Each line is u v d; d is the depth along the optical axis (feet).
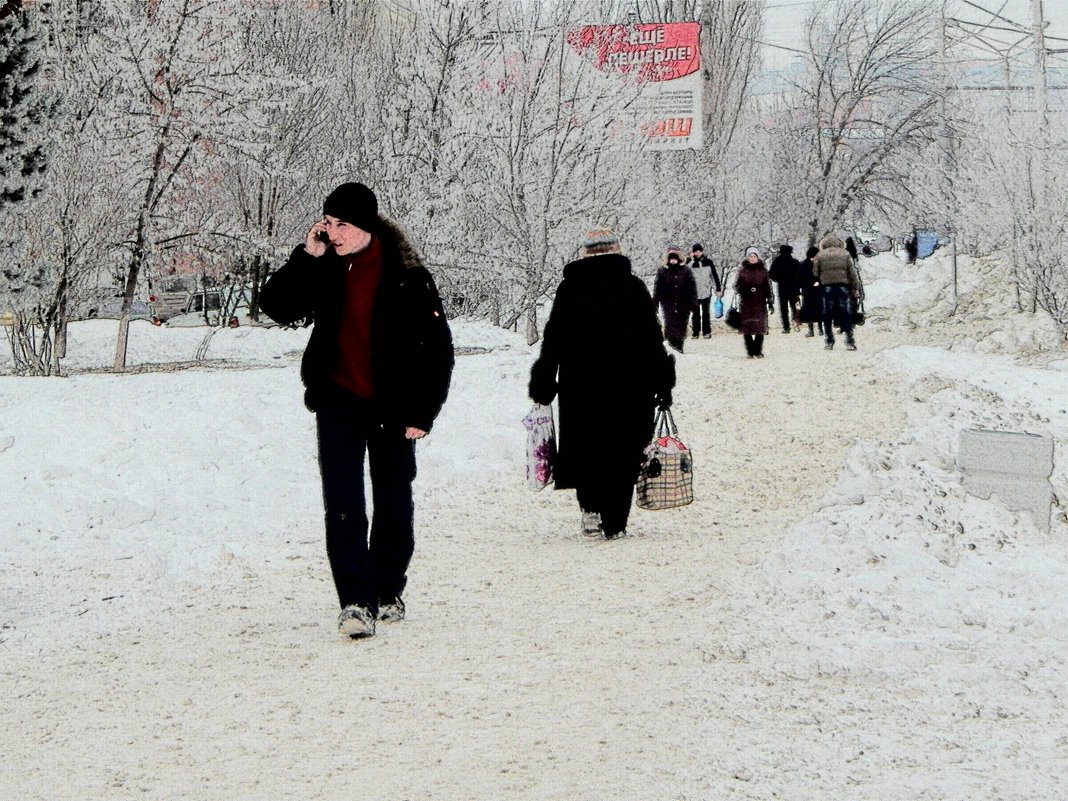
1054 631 28.40
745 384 73.92
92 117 97.96
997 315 132.46
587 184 119.24
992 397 69.97
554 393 41.32
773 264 139.74
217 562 36.83
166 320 154.81
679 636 28.40
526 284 118.01
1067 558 36.37
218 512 44.04
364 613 28.53
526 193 117.08
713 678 25.18
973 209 132.46
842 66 252.42
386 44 151.33
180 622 30.60
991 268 158.51
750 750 20.83
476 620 30.42
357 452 29.07
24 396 62.75
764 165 247.91
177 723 22.76
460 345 108.06
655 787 19.24
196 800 19.01
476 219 118.21
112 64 99.71
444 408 64.03
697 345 126.41
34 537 40.04
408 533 30.17
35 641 28.78
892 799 18.53
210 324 142.82
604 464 40.45
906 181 242.78
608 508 40.55
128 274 100.63
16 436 50.57
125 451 50.21
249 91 103.65
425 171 115.34
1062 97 145.79
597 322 40.45
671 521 43.34
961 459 41.55
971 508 39.86
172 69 101.71
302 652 27.61
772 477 50.19
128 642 28.66
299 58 136.67
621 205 123.54
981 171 129.39
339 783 19.65
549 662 26.53
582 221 117.91
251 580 35.27
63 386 68.39
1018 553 36.24
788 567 34.01
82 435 51.60
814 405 66.08
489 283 121.08
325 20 143.23
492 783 19.56
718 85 201.98
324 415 29.01
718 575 34.40
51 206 89.71
